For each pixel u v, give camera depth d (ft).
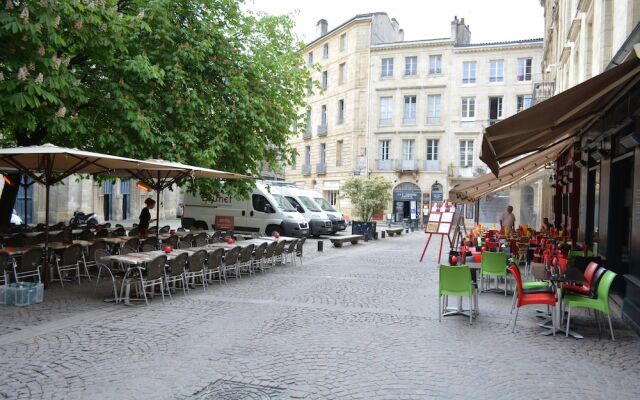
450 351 19.36
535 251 36.73
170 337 20.88
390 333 21.95
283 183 89.61
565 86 63.05
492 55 123.65
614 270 31.58
